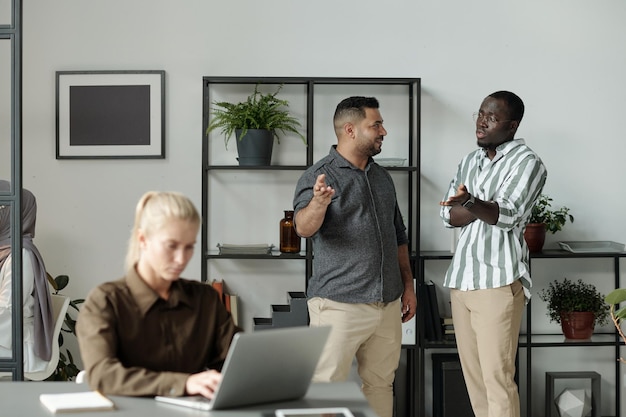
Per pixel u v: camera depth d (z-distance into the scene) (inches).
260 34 181.0
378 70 182.2
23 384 85.5
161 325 82.5
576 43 184.5
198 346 84.4
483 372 146.0
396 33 182.2
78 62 180.2
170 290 83.1
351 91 182.2
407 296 150.6
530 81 184.2
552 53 184.4
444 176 183.9
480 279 145.5
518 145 147.8
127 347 81.4
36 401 79.0
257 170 182.2
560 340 180.2
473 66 183.3
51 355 154.3
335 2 181.5
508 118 146.5
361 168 141.6
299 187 140.5
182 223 77.4
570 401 179.3
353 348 138.7
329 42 181.6
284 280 183.9
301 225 133.6
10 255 143.2
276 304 183.9
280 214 183.0
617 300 151.2
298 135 181.8
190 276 183.8
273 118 172.7
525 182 142.8
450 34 182.9
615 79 185.2
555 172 185.6
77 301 175.9
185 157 181.6
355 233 137.9
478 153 153.3
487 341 144.9
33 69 179.9
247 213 182.4
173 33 180.5
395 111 183.3
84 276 181.8
